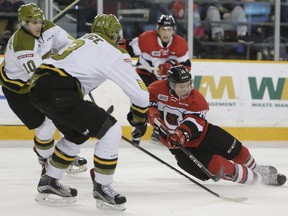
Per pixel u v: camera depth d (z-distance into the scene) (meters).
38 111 11.99
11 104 12.11
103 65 9.19
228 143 11.55
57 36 12.30
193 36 22.48
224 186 12.15
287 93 20.84
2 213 9.47
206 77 20.20
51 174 9.98
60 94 9.10
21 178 12.89
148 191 11.58
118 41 9.84
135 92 9.22
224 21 22.73
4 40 20.78
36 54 11.46
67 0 21.23
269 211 9.84
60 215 9.38
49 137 12.27
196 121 11.15
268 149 18.62
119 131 9.47
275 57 22.64
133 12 21.89
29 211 9.62
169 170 14.21
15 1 20.73
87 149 17.80
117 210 9.62
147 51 17.22
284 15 22.89
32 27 11.45
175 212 9.70
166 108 11.46
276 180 12.02
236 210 9.91
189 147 11.45
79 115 9.16
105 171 9.47
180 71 11.09
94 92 19.48
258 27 23.03
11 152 17.02
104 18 9.62
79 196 10.90
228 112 20.38
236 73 20.41
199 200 10.72
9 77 11.93
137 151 17.61
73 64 9.27
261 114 20.62
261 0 22.91
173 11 22.00
